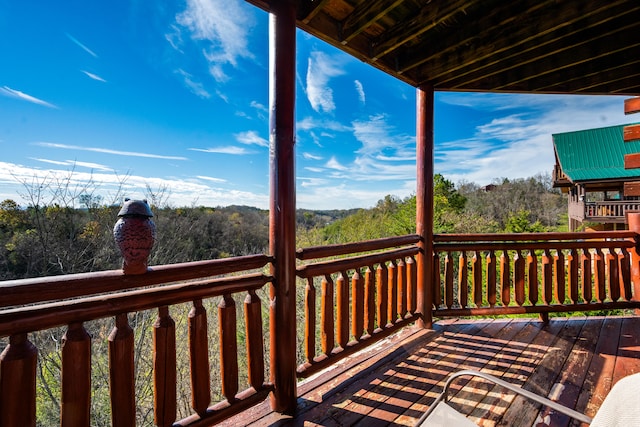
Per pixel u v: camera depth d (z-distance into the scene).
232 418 1.60
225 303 1.45
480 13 2.02
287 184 1.59
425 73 2.63
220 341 1.45
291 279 1.64
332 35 1.99
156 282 1.17
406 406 1.70
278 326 1.62
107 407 4.45
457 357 2.26
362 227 15.03
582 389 1.84
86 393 1.02
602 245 2.99
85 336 1.02
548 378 1.97
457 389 1.85
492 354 2.30
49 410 4.13
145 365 4.81
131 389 1.13
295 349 1.67
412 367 2.12
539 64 2.56
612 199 14.95
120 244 1.09
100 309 1.04
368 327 2.25
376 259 2.28
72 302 0.99
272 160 1.60
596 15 1.86
